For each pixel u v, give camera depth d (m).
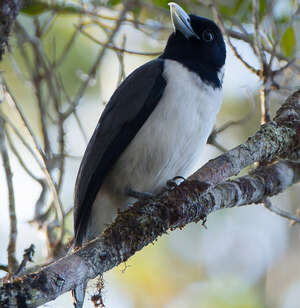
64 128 10.22
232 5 11.91
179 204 7.35
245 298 13.03
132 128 9.21
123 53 10.55
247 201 8.55
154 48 12.49
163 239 13.43
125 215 7.18
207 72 9.36
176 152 9.09
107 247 6.75
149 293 13.05
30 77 10.65
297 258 13.63
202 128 9.15
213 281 13.30
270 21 10.72
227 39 9.84
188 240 13.54
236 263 13.59
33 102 12.57
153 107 9.14
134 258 13.26
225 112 13.23
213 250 13.62
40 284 5.81
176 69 9.25
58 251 9.66
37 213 10.07
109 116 9.48
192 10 11.47
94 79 10.66
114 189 9.42
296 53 10.79
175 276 13.22
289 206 13.77
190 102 9.01
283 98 10.80
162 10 11.28
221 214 13.89
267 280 13.48
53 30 12.88
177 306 12.95
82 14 11.59
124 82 9.76
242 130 13.13
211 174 7.61
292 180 9.16
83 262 6.37
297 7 10.64
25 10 10.97
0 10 6.74
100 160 9.38
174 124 8.96
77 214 9.41
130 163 9.21
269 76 9.31
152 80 9.25
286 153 8.30
